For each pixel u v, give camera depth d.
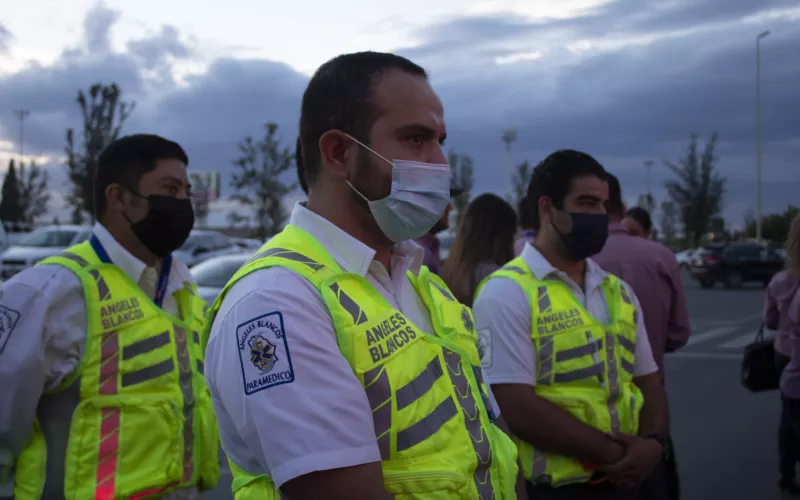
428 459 1.31
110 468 2.16
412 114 1.42
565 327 2.54
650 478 3.03
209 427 2.45
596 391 2.53
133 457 2.19
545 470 2.48
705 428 6.50
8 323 2.05
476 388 1.49
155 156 2.47
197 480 2.38
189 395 2.38
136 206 2.44
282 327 1.23
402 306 1.50
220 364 1.28
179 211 2.47
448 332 1.53
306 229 1.45
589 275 2.72
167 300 2.50
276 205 29.45
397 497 1.28
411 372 1.34
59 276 2.19
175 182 2.50
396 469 1.29
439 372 1.41
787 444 4.76
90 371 2.18
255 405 1.20
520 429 2.45
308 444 1.17
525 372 2.47
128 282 2.35
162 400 2.27
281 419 1.18
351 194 1.45
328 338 1.26
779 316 4.77
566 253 2.69
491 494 1.43
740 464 5.46
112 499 2.13
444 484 1.30
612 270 3.79
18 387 2.03
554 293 2.58
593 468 2.48
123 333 2.26
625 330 2.66
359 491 1.18
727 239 47.38
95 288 2.24
